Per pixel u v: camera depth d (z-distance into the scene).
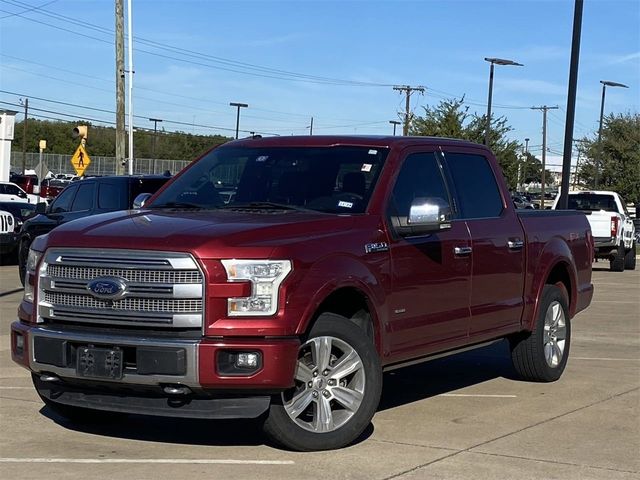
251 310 5.85
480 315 7.88
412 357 7.15
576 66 22.75
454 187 7.88
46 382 6.44
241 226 6.17
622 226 24.78
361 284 6.45
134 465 6.04
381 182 7.07
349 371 6.40
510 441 6.81
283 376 5.86
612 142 53.25
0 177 53.56
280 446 6.47
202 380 5.74
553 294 9.14
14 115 53.78
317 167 7.36
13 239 21.17
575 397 8.45
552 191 93.88
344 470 5.95
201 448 6.48
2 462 6.09
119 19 30.59
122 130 30.75
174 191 7.69
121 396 6.17
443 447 6.61
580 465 6.20
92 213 15.61
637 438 6.96
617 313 15.13
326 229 6.45
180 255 5.85
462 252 7.59
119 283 5.96
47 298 6.35
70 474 5.81
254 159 7.66
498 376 9.52
